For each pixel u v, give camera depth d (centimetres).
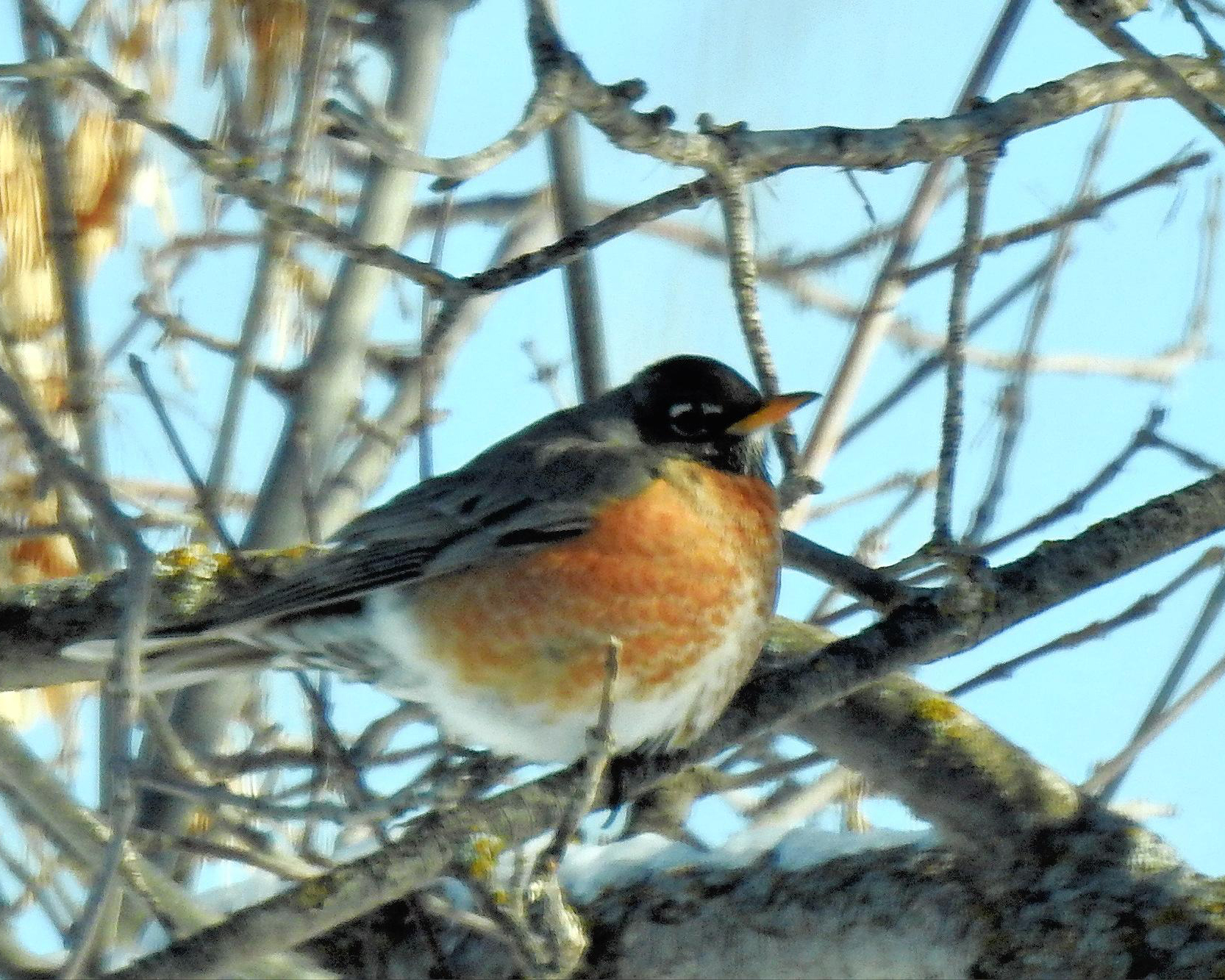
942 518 930
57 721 1146
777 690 970
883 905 875
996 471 954
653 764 971
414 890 827
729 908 905
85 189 1120
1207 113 830
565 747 973
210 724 1112
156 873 823
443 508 996
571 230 1241
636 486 975
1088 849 863
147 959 747
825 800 1138
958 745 937
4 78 766
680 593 963
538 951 782
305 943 955
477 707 981
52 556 1136
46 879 914
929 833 913
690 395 1060
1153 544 990
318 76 966
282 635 1012
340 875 779
